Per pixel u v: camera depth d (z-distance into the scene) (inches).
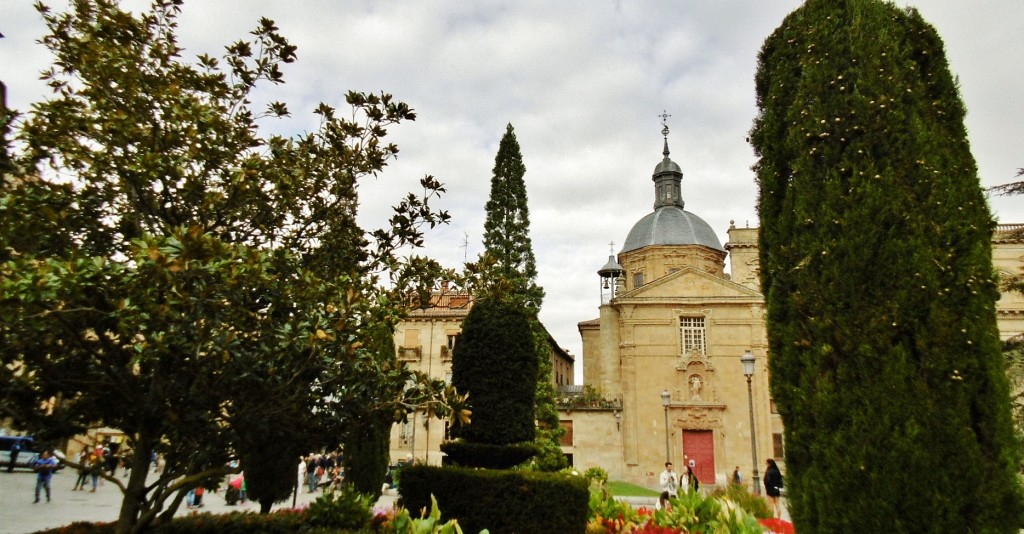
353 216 448.1
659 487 1685.5
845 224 277.3
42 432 330.0
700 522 406.6
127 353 307.9
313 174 417.4
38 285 239.0
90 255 327.9
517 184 1595.7
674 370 1782.7
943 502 232.7
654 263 2171.5
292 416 343.3
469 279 448.1
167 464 345.1
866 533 242.1
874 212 272.8
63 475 1299.2
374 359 366.3
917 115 285.4
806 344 279.9
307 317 317.1
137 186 337.7
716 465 1694.1
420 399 355.3
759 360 1755.7
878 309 260.4
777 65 342.3
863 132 287.6
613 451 1772.9
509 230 1544.0
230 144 360.2
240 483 939.3
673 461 1712.6
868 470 245.9
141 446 335.6
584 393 1939.0
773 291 303.9
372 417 362.9
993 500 232.7
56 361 307.4
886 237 268.1
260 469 589.0
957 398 241.9
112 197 351.6
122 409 322.7
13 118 336.8
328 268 411.5
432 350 1927.9
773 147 328.5
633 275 2214.6
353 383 347.6
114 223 354.3
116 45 355.6
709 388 1756.9
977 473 234.4
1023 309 1540.4
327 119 432.5
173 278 264.4
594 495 518.3
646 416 1759.4
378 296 360.2
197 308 272.8
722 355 1777.8
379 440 746.2
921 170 273.4
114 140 336.8
